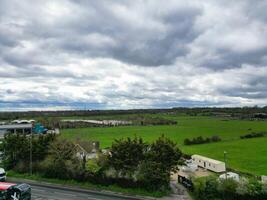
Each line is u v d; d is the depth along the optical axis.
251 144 142.50
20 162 79.56
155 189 63.16
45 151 79.25
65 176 71.19
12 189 49.25
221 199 56.59
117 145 68.12
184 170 85.88
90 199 57.09
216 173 85.06
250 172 87.44
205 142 151.88
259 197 55.25
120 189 64.00
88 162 79.50
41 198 56.97
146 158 65.81
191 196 61.00
